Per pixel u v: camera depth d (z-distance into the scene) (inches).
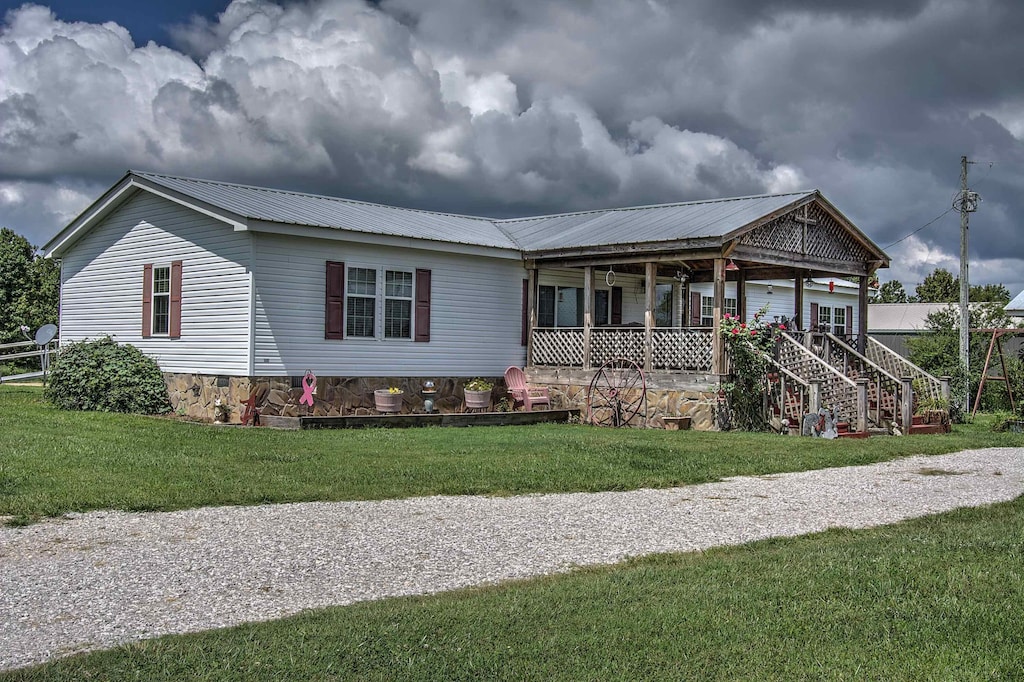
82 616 209.2
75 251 772.0
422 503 344.2
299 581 239.5
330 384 621.6
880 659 187.6
